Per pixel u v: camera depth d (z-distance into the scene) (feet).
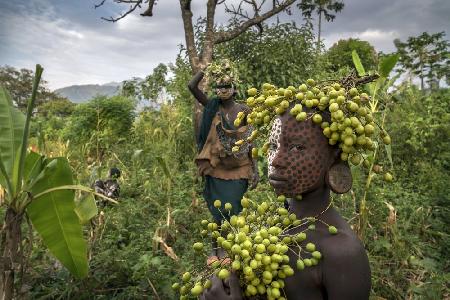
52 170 9.70
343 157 5.49
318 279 5.32
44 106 118.21
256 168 14.87
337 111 5.16
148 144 32.60
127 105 44.45
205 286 5.61
